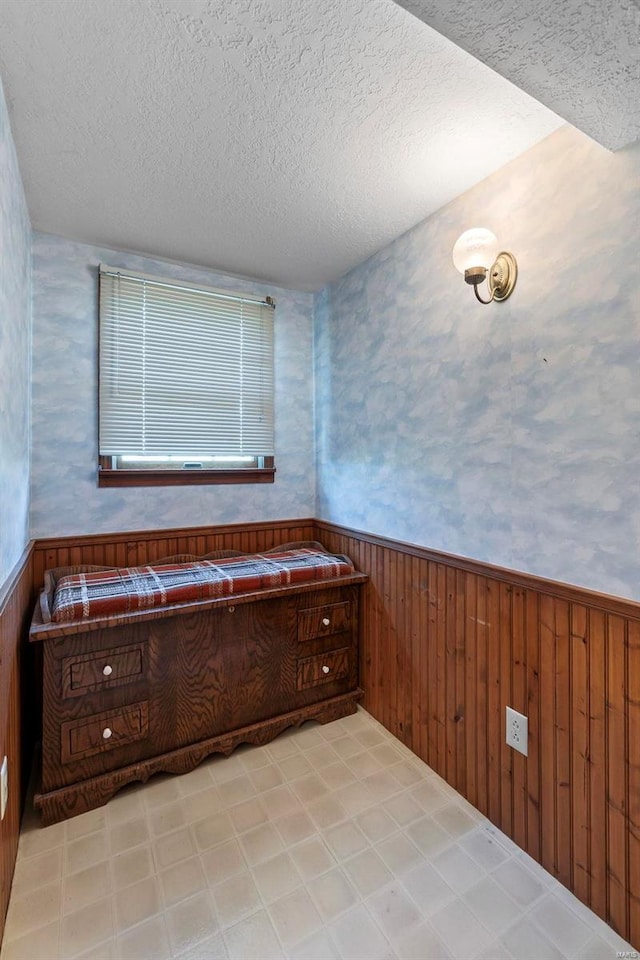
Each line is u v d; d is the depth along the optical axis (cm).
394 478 208
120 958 114
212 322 242
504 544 155
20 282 162
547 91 103
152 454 226
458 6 84
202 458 244
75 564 208
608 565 125
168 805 165
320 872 139
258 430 257
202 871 139
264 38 108
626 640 120
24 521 176
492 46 93
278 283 257
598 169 125
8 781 129
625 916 120
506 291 152
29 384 190
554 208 137
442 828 156
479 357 163
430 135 140
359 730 212
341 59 113
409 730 198
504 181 153
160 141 143
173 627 179
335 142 144
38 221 190
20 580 159
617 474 122
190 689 184
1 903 116
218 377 244
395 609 206
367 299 225
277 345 263
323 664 217
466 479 169
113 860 142
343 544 246
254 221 190
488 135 139
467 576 168
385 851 147
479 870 140
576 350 131
